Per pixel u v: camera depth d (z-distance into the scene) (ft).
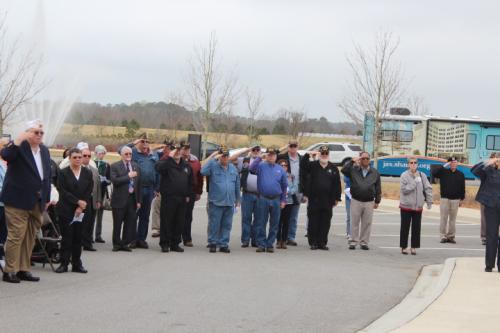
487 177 44.01
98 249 50.14
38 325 26.58
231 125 207.00
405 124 140.97
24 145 35.29
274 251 53.16
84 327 26.58
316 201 54.90
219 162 51.19
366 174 56.29
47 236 41.70
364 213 56.29
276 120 260.42
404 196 54.54
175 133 194.59
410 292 37.70
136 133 207.21
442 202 64.39
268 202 51.90
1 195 35.47
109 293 33.73
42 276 38.04
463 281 39.86
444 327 28.40
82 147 39.52
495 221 43.62
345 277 41.68
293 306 32.50
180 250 50.37
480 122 139.03
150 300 32.32
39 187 35.73
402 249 55.11
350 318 30.58
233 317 29.58
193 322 28.25
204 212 83.20
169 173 49.57
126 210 49.37
